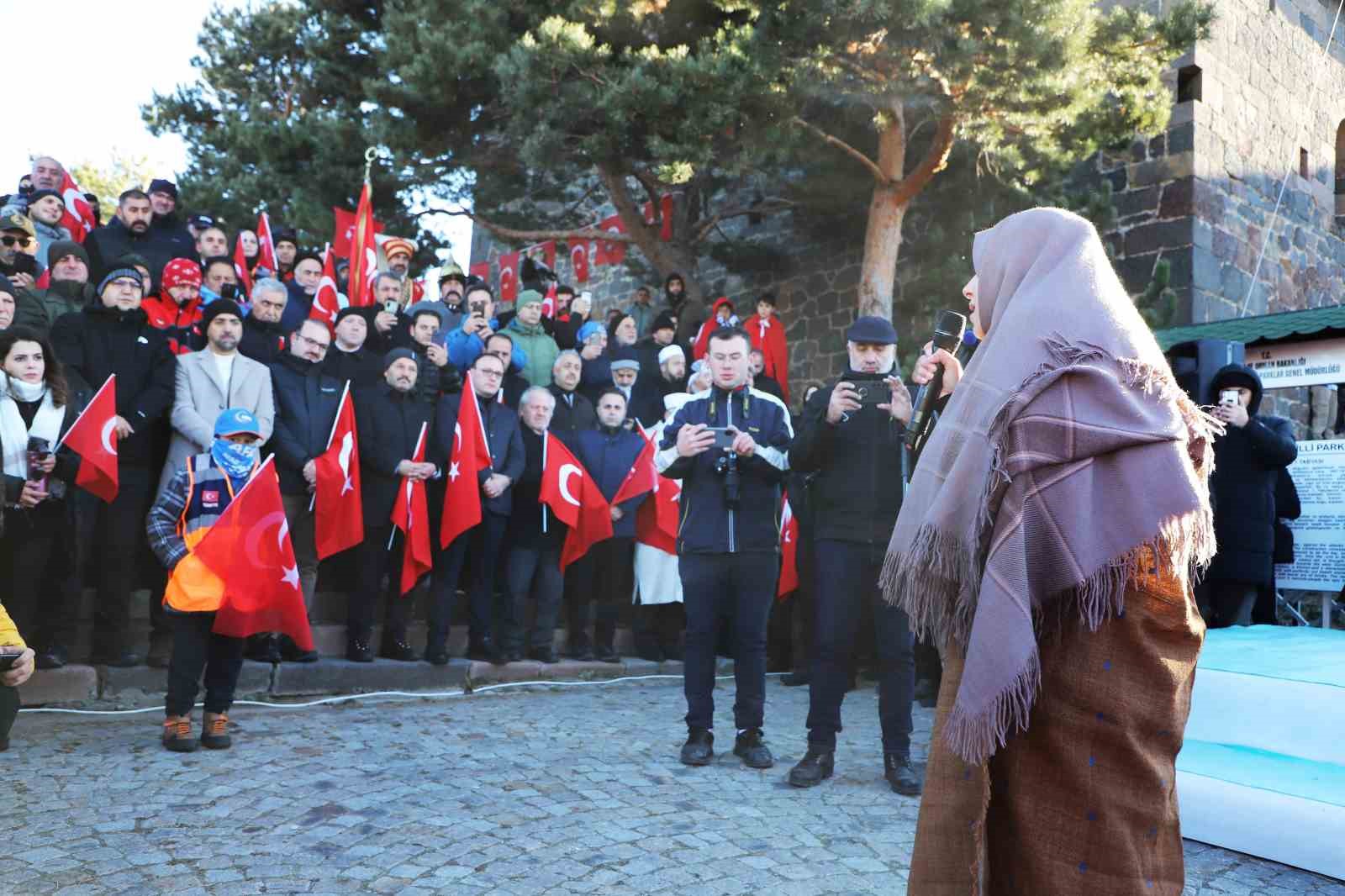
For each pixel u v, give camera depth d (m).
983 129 10.88
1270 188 14.14
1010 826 1.73
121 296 5.76
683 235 14.74
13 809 3.75
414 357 6.70
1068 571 1.66
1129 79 11.00
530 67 10.36
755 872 3.35
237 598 4.58
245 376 5.99
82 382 5.56
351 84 14.36
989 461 1.73
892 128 12.12
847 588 4.50
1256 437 5.80
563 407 7.78
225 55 15.41
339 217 11.88
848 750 5.16
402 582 6.43
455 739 5.06
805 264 16.66
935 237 13.34
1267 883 3.41
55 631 5.53
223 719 4.78
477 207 15.05
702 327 11.02
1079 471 1.69
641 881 3.23
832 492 4.55
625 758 4.80
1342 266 15.86
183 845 3.45
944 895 1.73
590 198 16.83
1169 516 1.65
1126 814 1.68
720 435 4.86
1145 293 11.95
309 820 3.73
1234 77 13.60
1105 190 12.73
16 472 5.04
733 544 4.77
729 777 4.54
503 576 7.29
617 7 10.71
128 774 4.24
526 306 8.91
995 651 1.64
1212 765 3.94
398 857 3.38
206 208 14.02
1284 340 7.30
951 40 9.59
